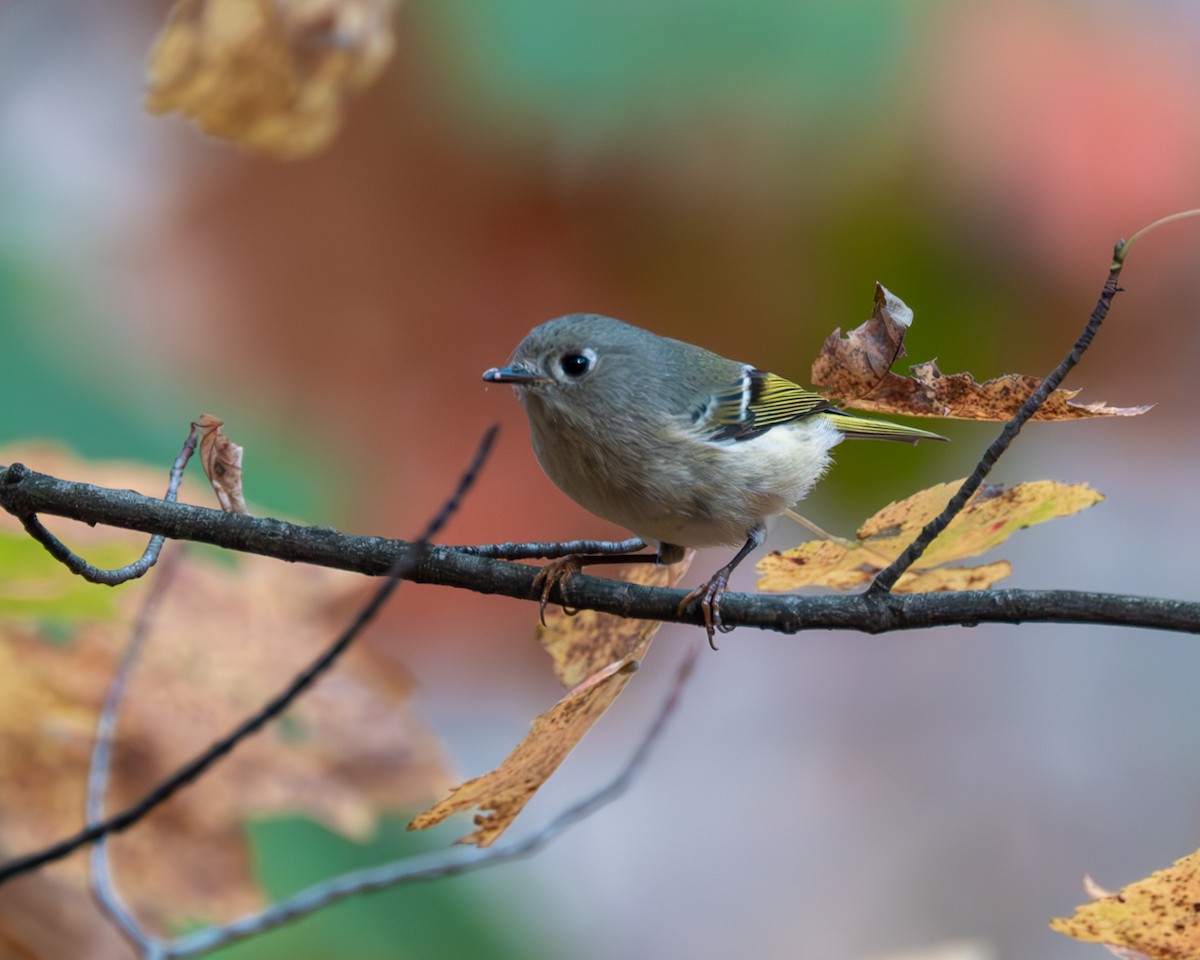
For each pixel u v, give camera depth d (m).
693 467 3.73
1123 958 3.67
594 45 3.81
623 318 3.86
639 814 3.98
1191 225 3.89
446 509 3.67
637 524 3.74
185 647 3.74
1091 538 4.15
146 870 3.72
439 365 3.86
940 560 3.70
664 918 3.96
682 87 3.82
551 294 3.85
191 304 3.83
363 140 3.82
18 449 3.73
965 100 3.82
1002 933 3.95
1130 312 3.90
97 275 3.84
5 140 3.84
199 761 3.68
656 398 3.73
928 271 3.84
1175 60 3.83
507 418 3.86
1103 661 4.29
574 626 3.71
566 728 3.67
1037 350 3.85
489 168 3.83
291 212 3.84
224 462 3.69
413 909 3.78
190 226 3.84
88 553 3.71
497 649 3.89
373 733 3.74
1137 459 3.97
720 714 4.21
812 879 3.96
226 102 3.74
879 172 3.83
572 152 3.83
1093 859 3.97
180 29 3.73
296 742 3.74
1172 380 3.91
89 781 3.71
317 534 3.69
